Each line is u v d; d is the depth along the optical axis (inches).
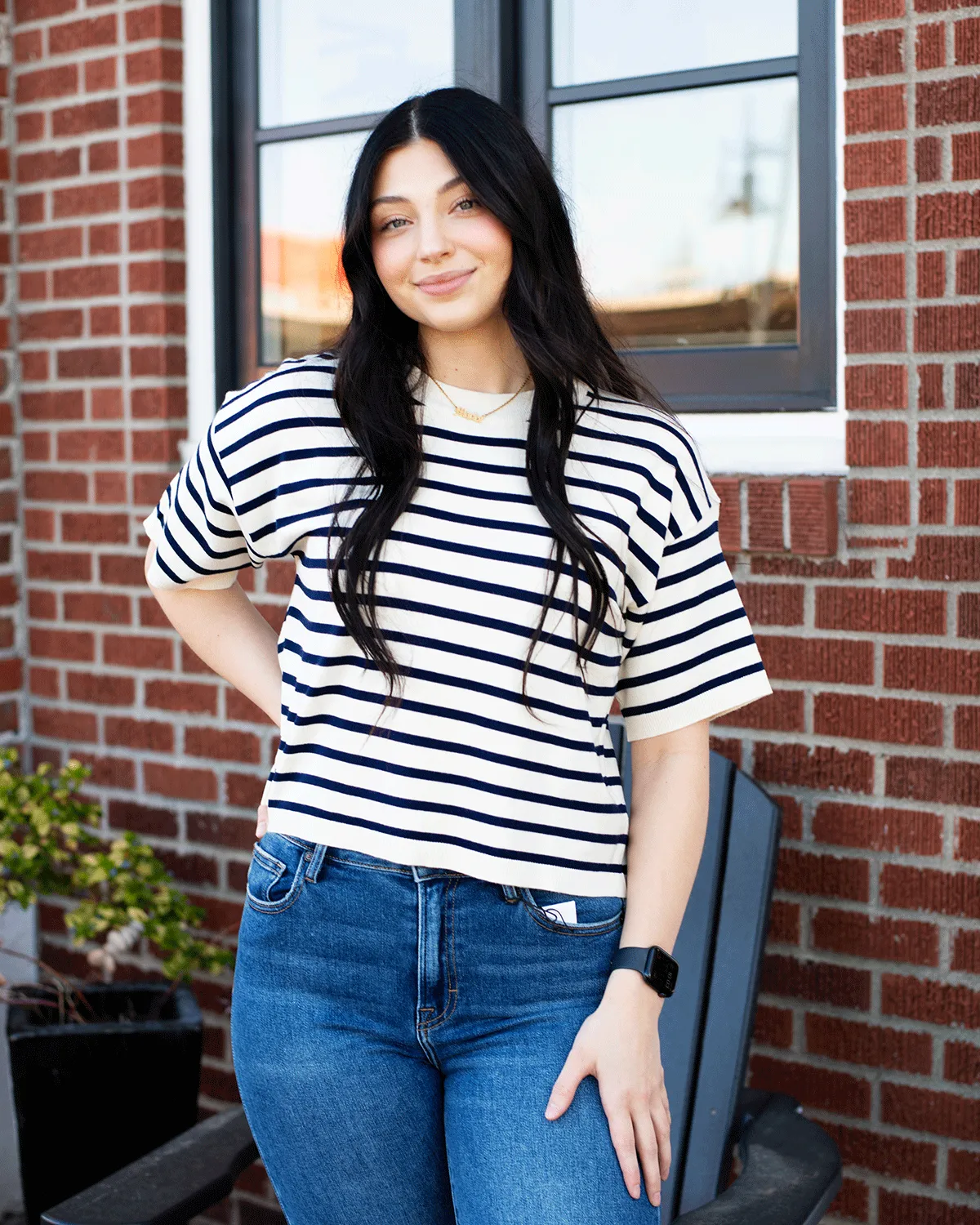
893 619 83.4
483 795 50.3
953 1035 83.5
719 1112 78.2
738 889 81.4
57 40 117.0
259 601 109.1
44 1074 98.1
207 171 113.1
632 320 98.2
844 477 84.6
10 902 122.3
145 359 114.4
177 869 116.6
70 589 121.0
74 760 117.0
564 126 99.9
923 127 80.3
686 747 55.8
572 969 51.8
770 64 90.7
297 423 53.4
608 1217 48.9
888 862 84.7
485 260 52.4
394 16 106.0
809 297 90.4
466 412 53.4
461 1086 51.7
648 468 53.0
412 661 50.5
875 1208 86.6
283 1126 52.4
